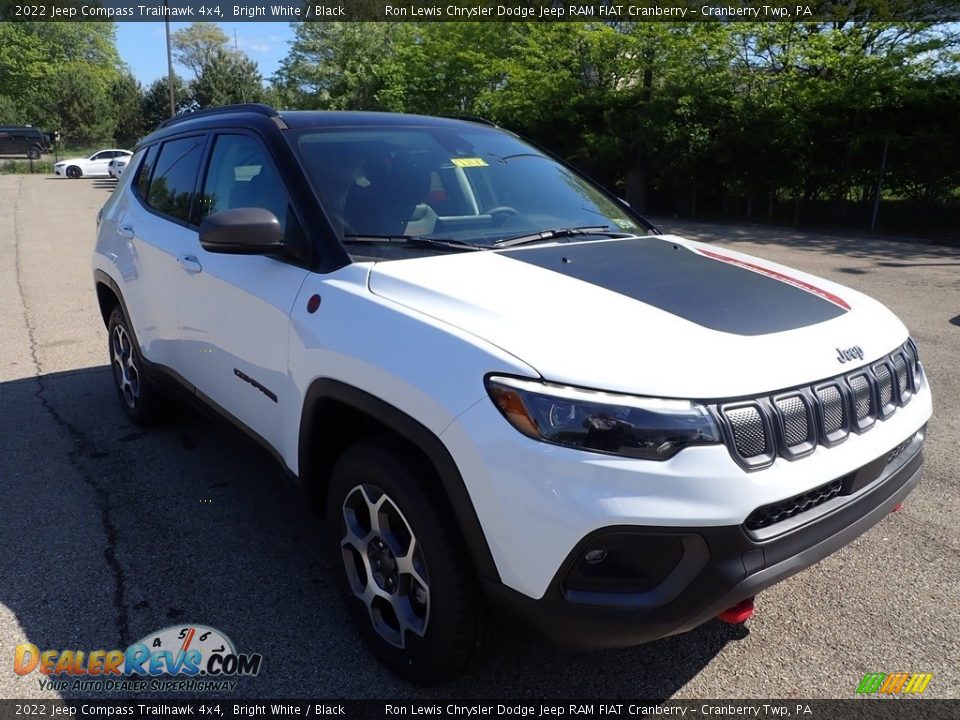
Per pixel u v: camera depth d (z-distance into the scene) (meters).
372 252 2.67
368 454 2.35
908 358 2.57
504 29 24.45
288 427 2.73
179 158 3.93
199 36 64.81
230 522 3.47
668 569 1.91
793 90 16.83
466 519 2.04
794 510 2.06
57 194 25.33
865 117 16.09
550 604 1.94
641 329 2.13
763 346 2.14
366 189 2.93
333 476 2.55
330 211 2.78
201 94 56.03
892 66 15.88
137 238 4.03
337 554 2.62
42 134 47.66
